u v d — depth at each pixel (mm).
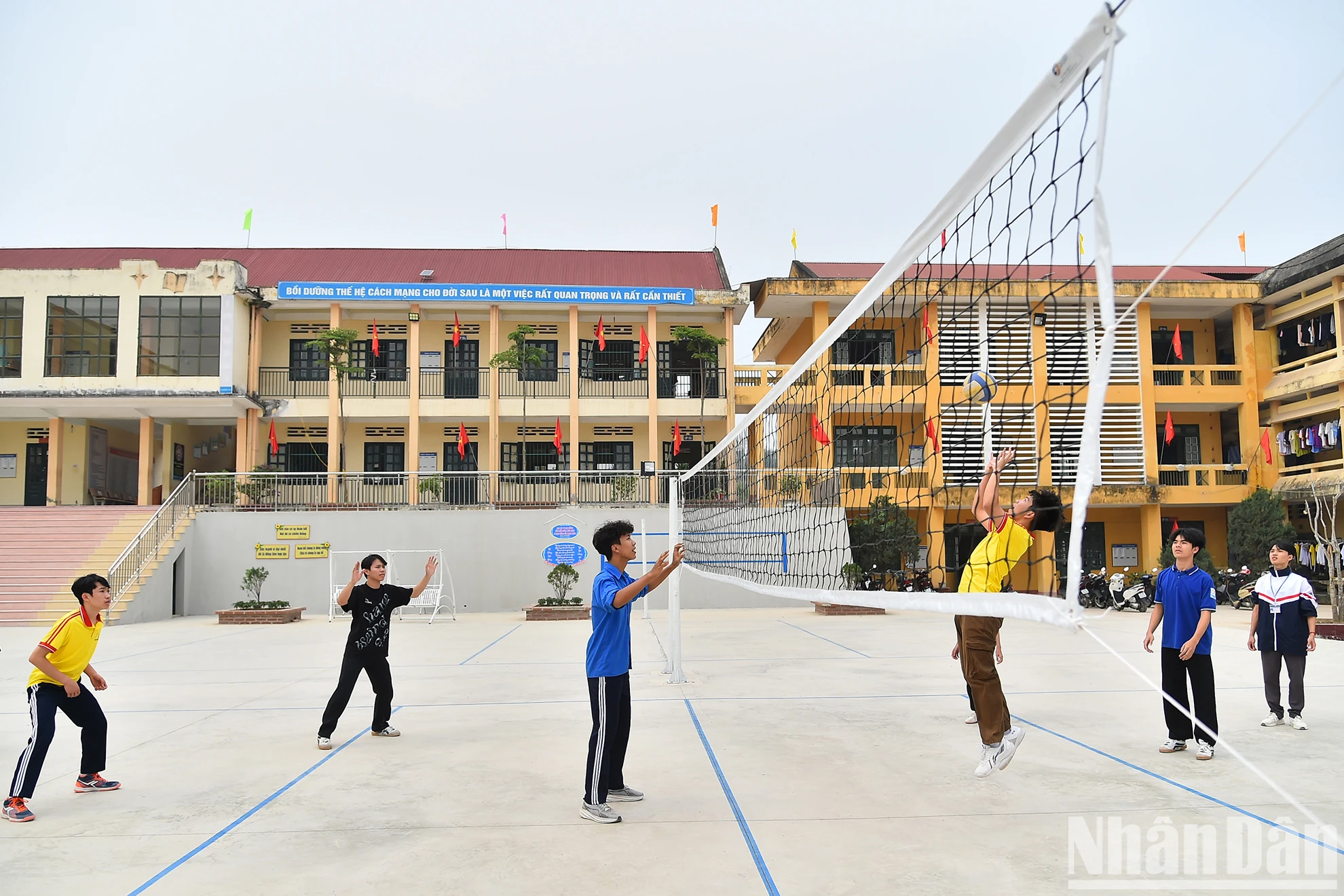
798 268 29734
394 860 4184
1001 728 5297
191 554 22125
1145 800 5062
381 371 28094
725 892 3740
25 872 4094
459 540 22578
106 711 8430
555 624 18828
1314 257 24109
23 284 25703
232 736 7145
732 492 18203
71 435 27594
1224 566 27234
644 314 28281
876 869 3992
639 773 5758
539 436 28078
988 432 5637
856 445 22828
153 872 4066
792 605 23516
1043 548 23125
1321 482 23062
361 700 8953
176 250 31188
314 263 30000
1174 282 25797
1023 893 3701
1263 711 7832
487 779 5703
